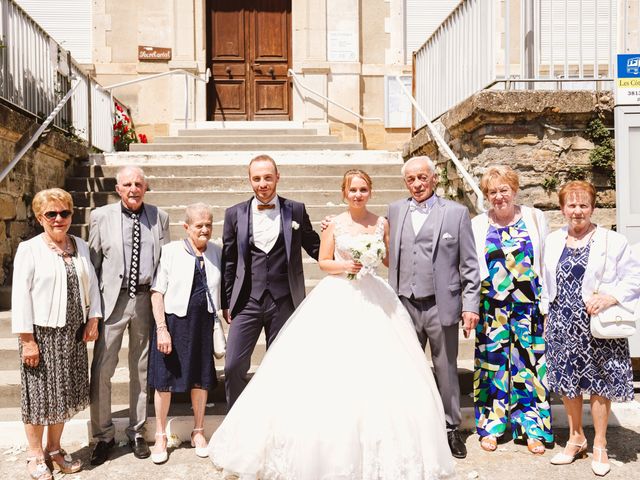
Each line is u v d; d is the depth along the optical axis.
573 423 3.50
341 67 10.01
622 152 4.38
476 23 5.36
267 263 3.63
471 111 4.91
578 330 3.38
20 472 3.41
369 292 3.42
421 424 3.05
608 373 3.34
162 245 3.73
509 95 4.82
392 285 3.72
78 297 3.39
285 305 3.68
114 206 3.65
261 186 3.57
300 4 10.02
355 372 3.09
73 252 3.44
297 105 10.05
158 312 3.51
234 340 3.63
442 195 6.09
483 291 3.72
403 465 2.91
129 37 9.93
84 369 3.46
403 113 9.98
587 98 4.84
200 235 3.58
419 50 7.13
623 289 3.29
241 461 3.09
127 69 9.91
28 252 3.25
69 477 3.33
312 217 6.41
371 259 3.34
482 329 3.74
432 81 6.64
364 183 3.53
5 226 5.33
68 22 10.02
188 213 3.62
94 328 3.46
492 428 3.69
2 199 5.27
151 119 9.92
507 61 5.02
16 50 5.68
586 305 3.34
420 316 3.65
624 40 5.04
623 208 4.38
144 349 3.66
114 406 4.16
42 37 6.34
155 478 3.32
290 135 8.88
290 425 3.01
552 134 4.95
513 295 3.67
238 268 3.64
